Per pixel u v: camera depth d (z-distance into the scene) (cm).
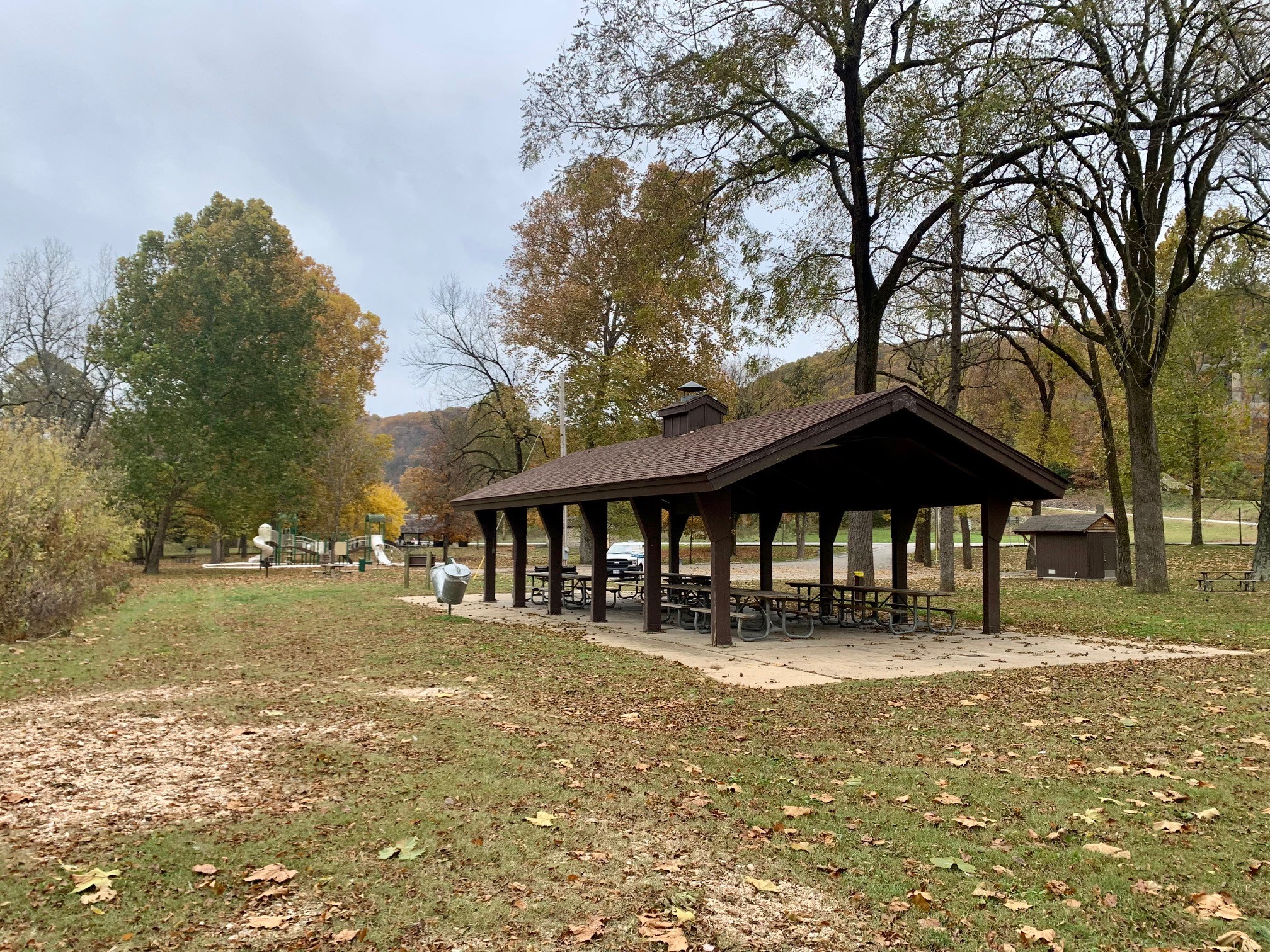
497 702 768
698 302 3155
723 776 531
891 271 1806
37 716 690
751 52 1641
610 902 345
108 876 362
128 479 2738
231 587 2389
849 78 1733
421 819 440
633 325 3231
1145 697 776
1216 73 1525
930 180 1639
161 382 2970
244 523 3294
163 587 2353
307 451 3384
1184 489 3338
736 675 916
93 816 442
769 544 1784
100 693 802
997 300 1944
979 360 2502
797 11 1603
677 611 1543
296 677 907
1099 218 1872
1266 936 318
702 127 1809
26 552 1277
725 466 1012
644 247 2014
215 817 443
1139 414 1914
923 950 312
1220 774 528
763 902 349
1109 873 378
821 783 517
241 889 354
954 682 865
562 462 2048
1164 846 411
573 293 3191
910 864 390
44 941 307
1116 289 1850
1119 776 530
